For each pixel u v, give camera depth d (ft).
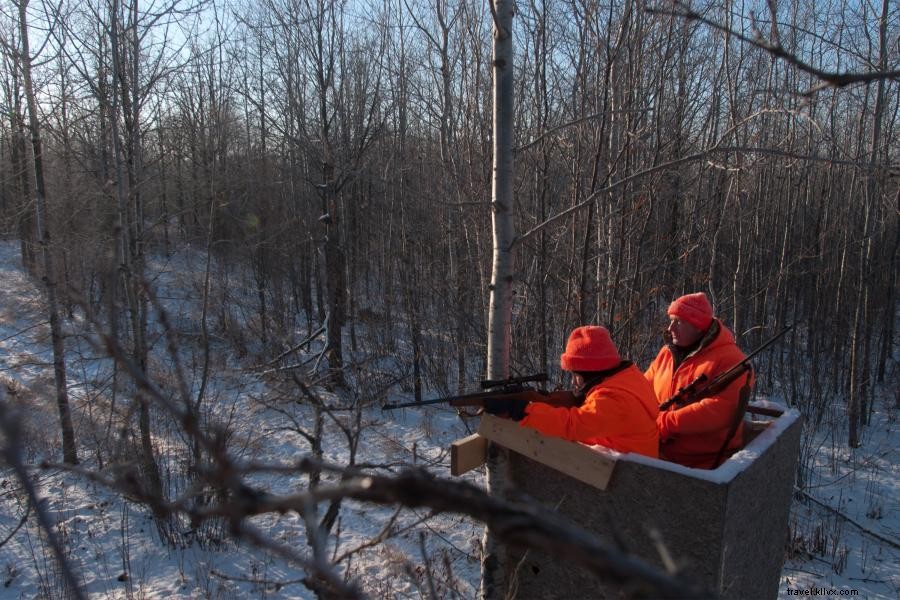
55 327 22.30
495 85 10.20
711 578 8.60
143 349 18.84
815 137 28.35
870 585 16.75
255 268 41.96
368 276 40.47
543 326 20.42
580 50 19.53
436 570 15.85
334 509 8.23
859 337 27.30
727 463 9.11
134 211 20.70
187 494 2.66
